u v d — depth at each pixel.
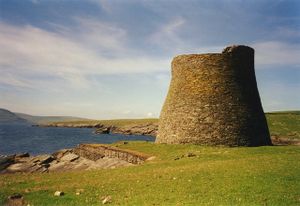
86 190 18.12
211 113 36.47
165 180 18.89
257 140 37.25
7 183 21.88
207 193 15.55
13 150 78.56
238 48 38.97
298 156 24.25
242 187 15.97
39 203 15.91
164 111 41.31
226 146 35.06
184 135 37.12
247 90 38.75
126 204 14.81
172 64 42.25
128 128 171.62
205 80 37.94
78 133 162.38
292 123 82.19
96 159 39.59
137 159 31.47
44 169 36.34
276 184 16.09
